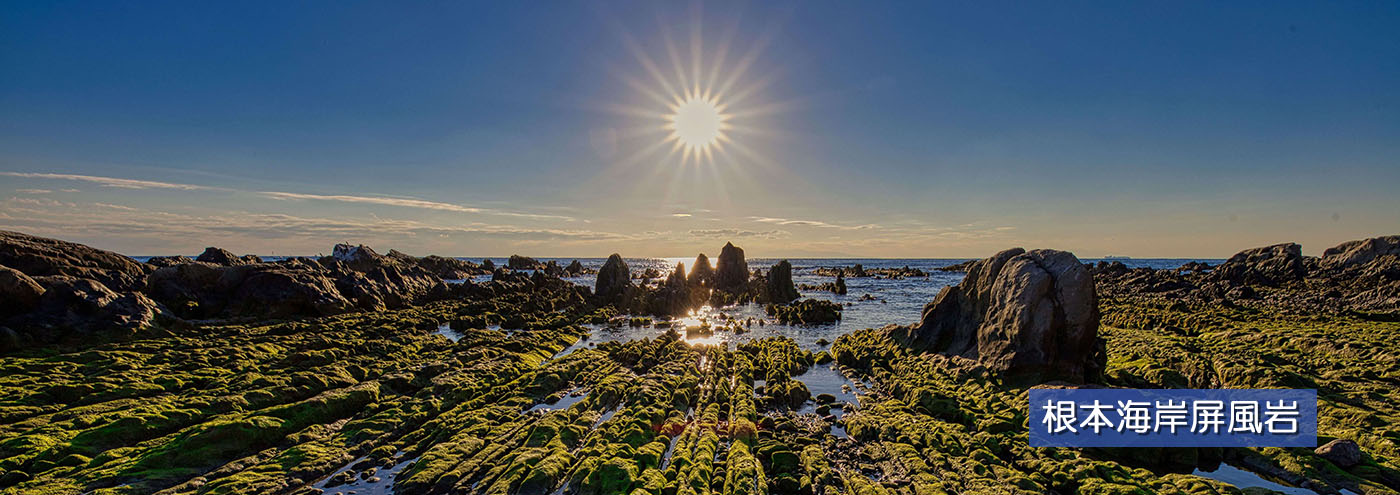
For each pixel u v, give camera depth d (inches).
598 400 1136.2
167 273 2250.2
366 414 1075.9
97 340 1595.7
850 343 1797.5
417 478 780.6
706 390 1267.2
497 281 3747.5
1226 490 733.9
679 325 2509.8
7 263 2009.1
